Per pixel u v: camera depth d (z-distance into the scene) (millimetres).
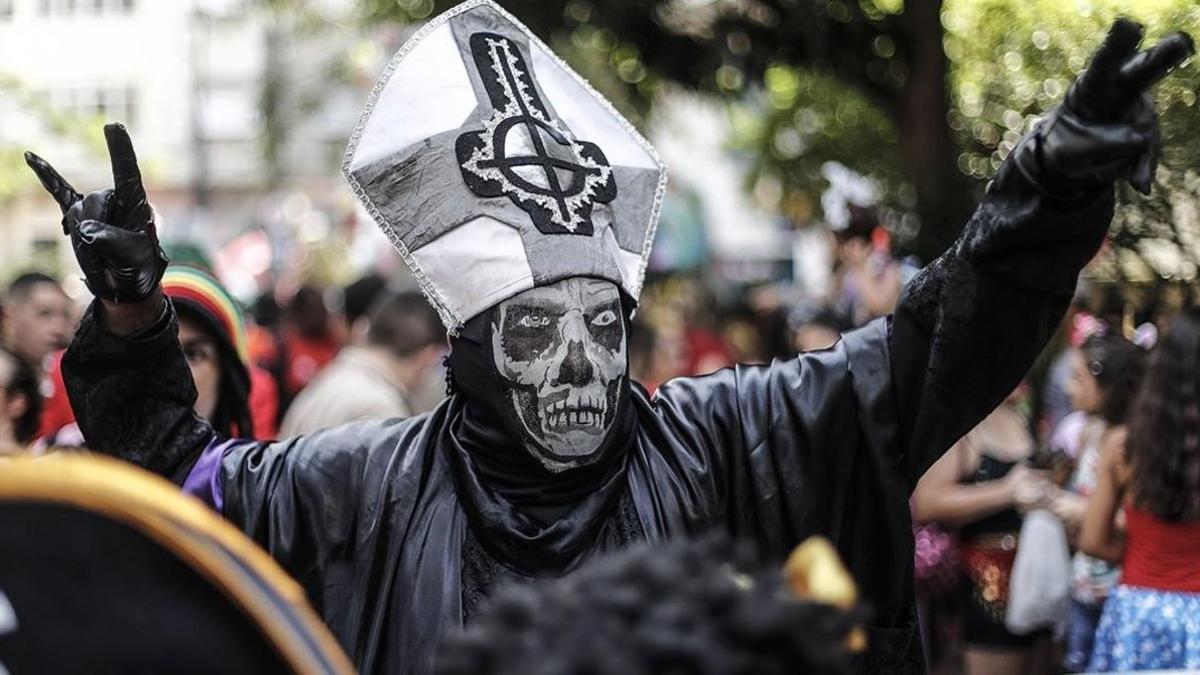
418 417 2850
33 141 10758
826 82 8539
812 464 2744
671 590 1239
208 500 2756
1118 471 4781
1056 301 2521
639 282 2787
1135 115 2207
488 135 2756
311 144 19500
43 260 9508
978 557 5531
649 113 9648
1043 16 4430
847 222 6516
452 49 2846
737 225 23281
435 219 2717
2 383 4480
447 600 2623
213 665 1233
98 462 1292
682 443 2787
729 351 11422
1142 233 4156
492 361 2652
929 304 2639
